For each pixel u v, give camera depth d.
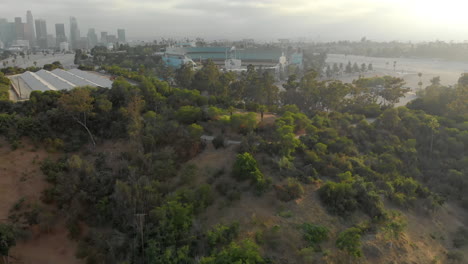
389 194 51.19
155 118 67.69
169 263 34.94
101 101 70.56
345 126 77.06
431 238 44.84
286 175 50.22
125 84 83.88
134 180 49.00
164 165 53.00
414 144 70.69
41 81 111.25
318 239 38.44
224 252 32.44
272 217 42.09
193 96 84.94
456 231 47.56
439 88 103.75
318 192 47.41
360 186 48.06
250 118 66.19
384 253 38.72
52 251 42.69
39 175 53.84
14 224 44.25
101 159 58.28
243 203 44.75
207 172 51.88
